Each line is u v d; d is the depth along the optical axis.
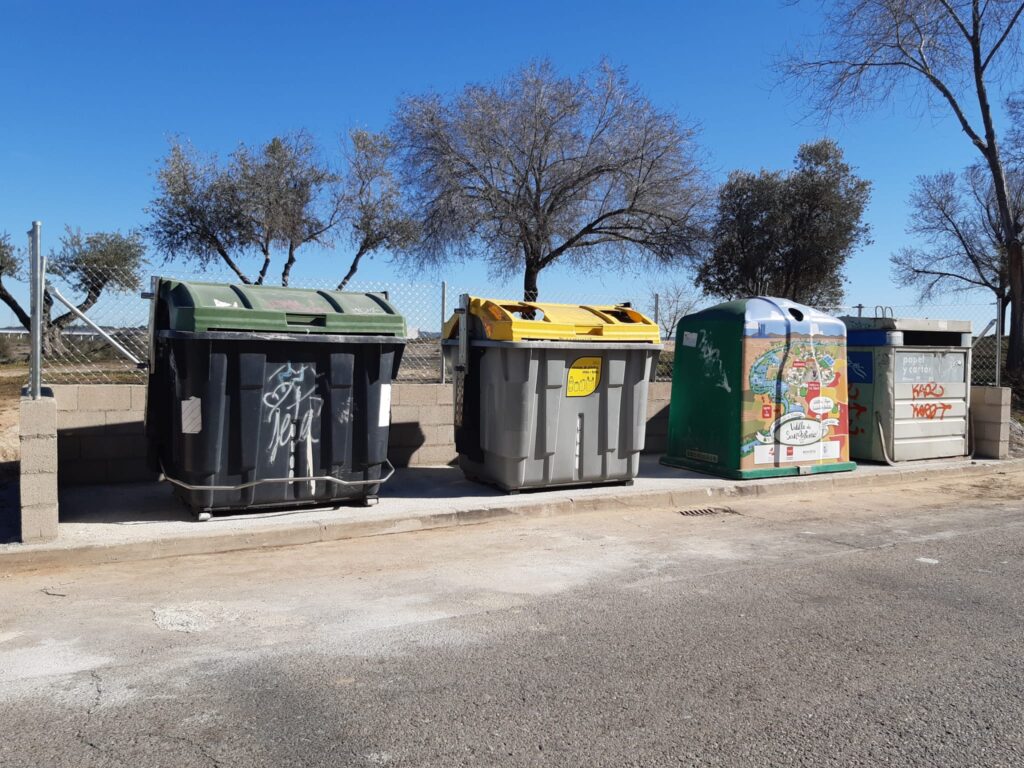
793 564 6.01
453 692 3.71
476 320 8.11
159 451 7.17
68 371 8.12
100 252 22.16
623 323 8.15
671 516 7.75
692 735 3.34
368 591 5.21
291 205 24.16
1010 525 7.49
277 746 3.19
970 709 3.60
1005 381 15.58
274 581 5.41
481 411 8.12
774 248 31.86
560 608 4.91
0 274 21.41
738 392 9.00
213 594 5.11
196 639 4.32
